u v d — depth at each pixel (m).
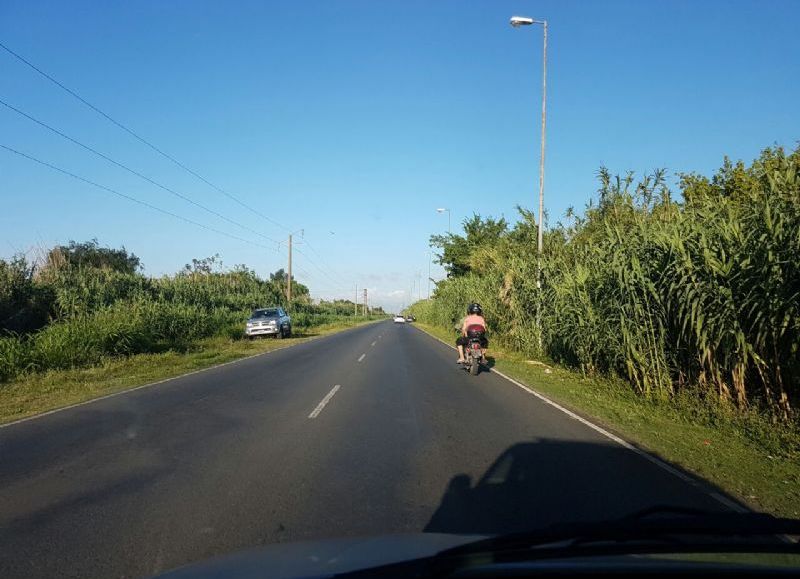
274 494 5.78
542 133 22.09
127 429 8.91
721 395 10.28
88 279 26.89
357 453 7.44
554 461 7.10
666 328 11.66
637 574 2.55
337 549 3.13
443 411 10.50
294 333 42.88
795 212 8.86
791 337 8.96
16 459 7.21
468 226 47.59
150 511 5.31
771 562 2.77
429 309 63.72
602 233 17.33
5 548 4.51
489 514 5.19
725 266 9.56
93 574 4.05
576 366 17.73
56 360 17.30
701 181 16.89
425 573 2.54
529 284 21.28
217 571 2.84
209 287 42.97
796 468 6.99
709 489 6.05
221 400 11.59
